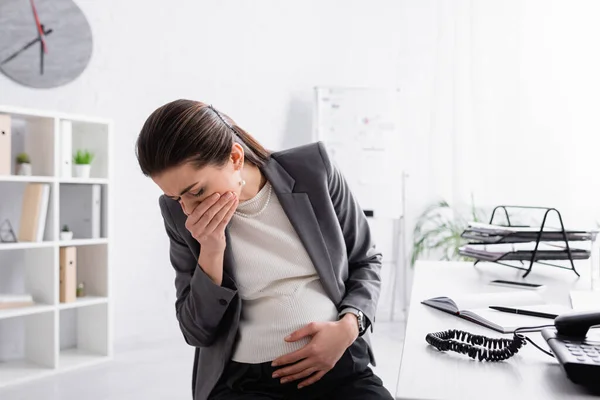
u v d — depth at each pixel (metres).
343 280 1.29
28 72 2.95
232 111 3.81
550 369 0.84
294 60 4.10
